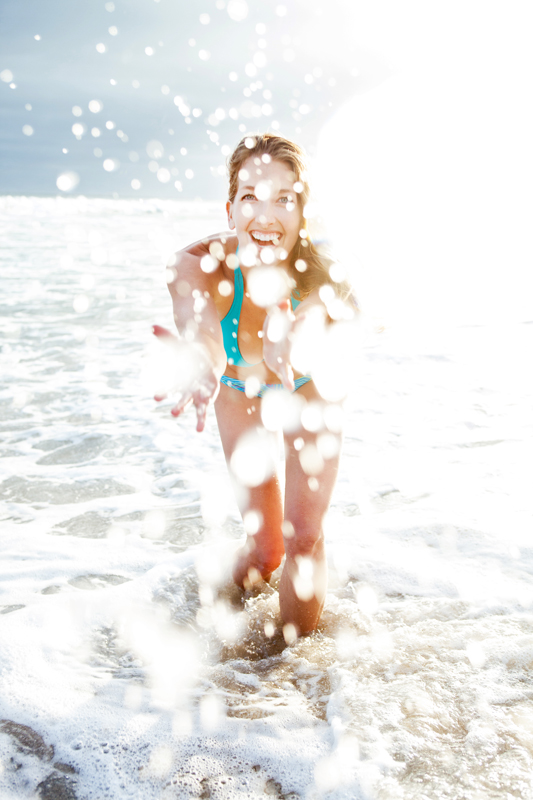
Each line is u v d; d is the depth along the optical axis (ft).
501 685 5.57
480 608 6.88
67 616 7.01
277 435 7.73
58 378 16.76
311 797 4.54
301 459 6.66
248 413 7.49
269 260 6.52
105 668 6.17
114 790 4.66
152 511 9.75
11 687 5.76
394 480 10.20
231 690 5.81
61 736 5.16
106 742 5.09
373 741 4.96
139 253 46.60
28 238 56.59
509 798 4.40
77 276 34.76
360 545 8.31
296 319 5.64
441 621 6.70
